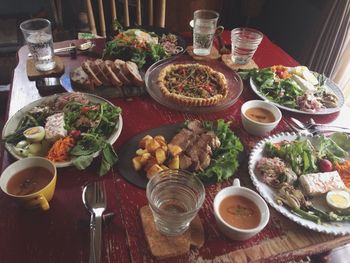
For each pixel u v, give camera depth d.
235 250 0.72
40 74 1.22
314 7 2.20
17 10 2.68
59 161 0.87
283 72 1.34
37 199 0.73
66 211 0.78
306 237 0.76
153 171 0.83
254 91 1.24
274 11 2.64
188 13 2.60
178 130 1.02
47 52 1.22
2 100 1.97
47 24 1.27
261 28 2.84
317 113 1.16
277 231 0.77
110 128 0.99
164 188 0.77
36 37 1.20
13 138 0.92
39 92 1.17
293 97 1.23
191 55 1.44
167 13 2.55
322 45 2.06
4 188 0.75
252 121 1.03
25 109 1.02
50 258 0.69
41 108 1.02
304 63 2.25
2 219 0.75
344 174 0.92
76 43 1.47
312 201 0.84
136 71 1.24
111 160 0.89
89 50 1.42
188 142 0.93
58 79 1.21
